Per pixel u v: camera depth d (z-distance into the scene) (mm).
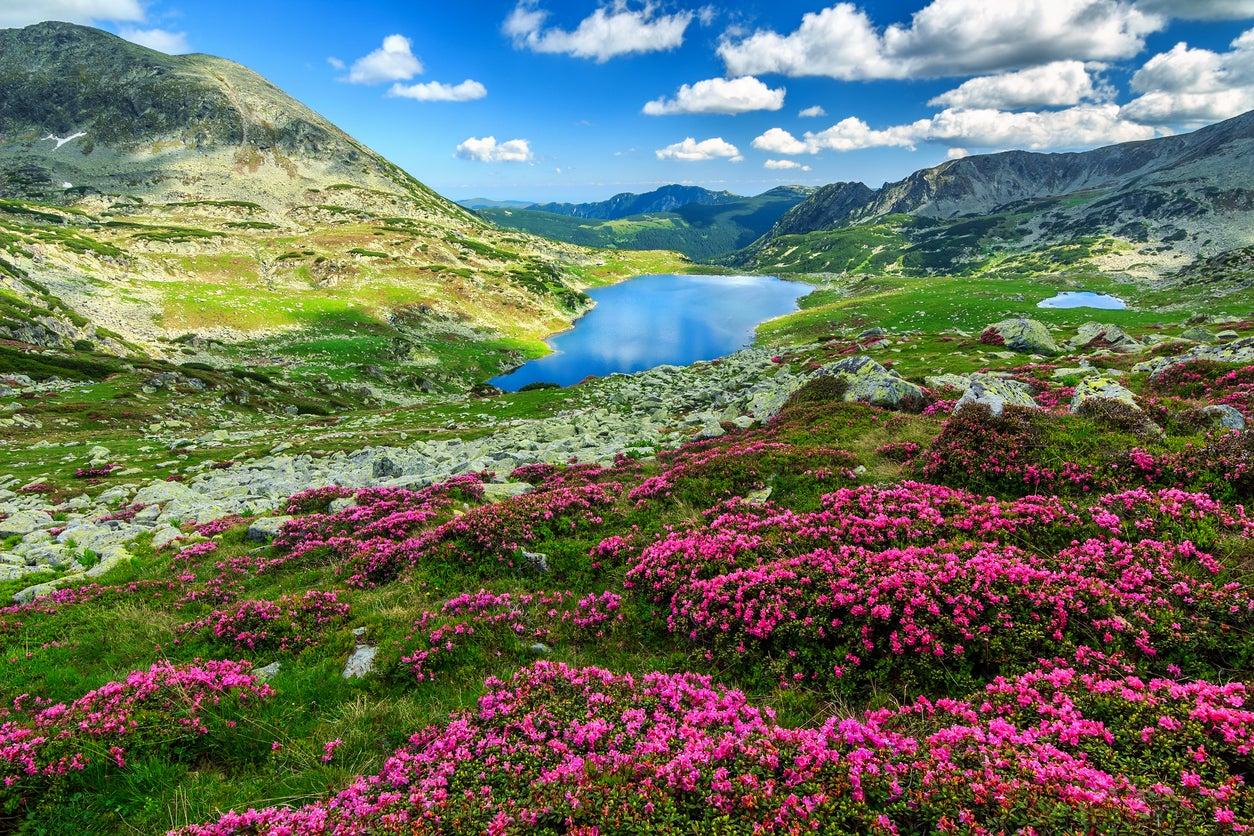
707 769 6020
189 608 13562
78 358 73500
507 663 9547
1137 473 12797
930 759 5715
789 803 5398
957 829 4902
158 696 8492
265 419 70188
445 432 50750
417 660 9398
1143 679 6738
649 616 10664
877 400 26922
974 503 12734
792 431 23438
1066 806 4867
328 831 6000
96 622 12625
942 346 59500
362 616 11555
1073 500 12414
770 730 6531
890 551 9953
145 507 26922
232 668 9820
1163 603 7605
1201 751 5250
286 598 12359
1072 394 25125
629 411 53969
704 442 24516
